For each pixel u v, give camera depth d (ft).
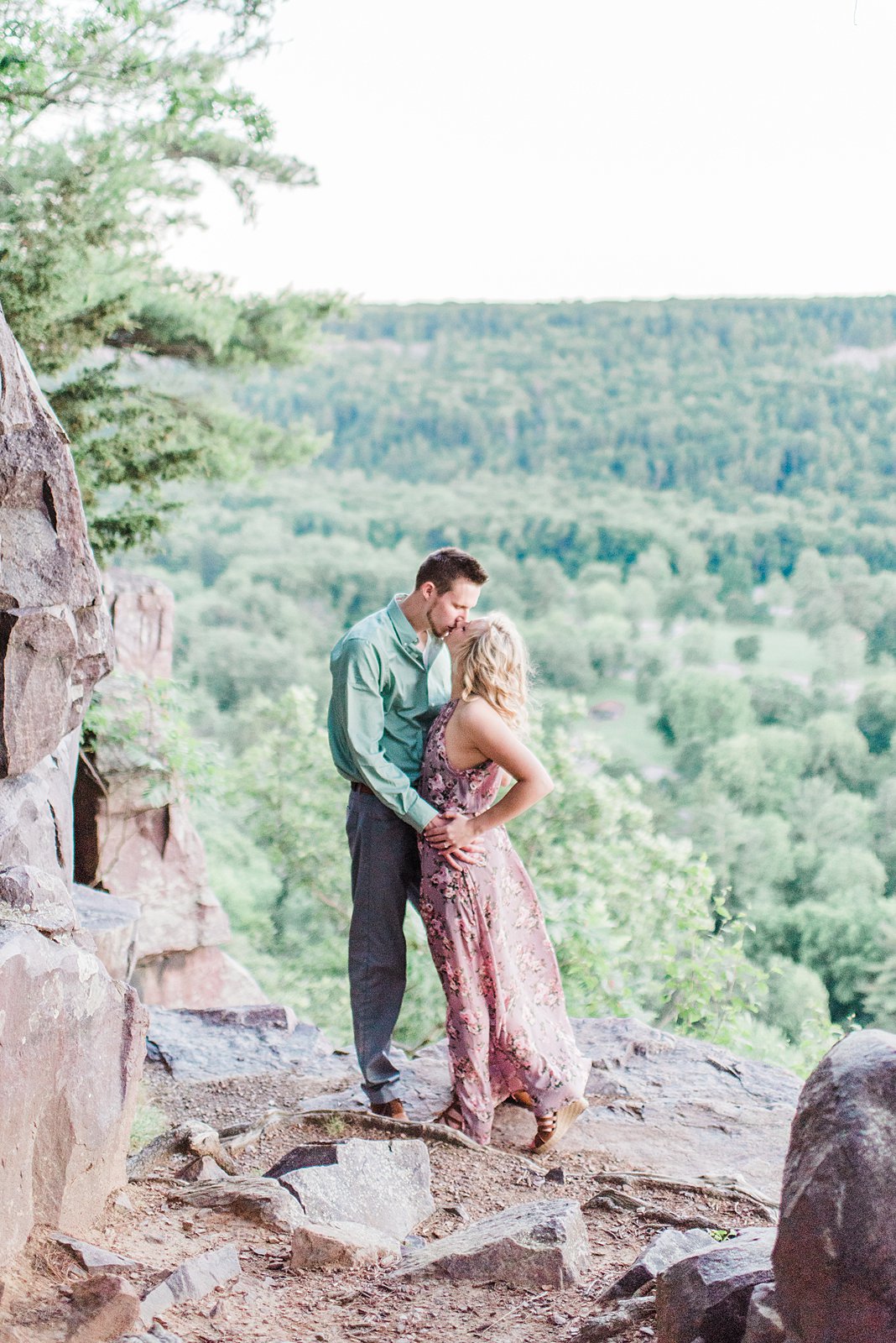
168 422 29.94
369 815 11.60
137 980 26.63
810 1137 5.28
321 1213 8.88
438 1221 9.46
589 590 261.85
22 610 8.63
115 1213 8.31
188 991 27.48
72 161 26.68
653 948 33.68
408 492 309.83
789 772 171.94
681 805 171.01
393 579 240.94
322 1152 9.74
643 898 39.04
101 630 9.48
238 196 31.81
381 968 11.83
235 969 28.32
